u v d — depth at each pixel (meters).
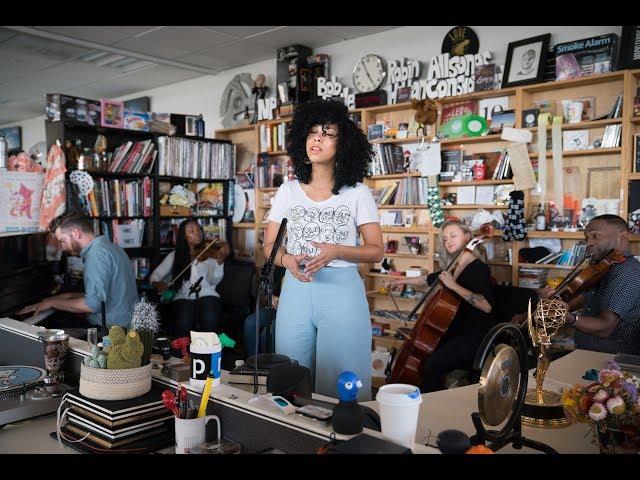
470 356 3.42
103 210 5.05
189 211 5.81
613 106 3.90
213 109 6.95
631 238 3.74
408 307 4.92
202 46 5.77
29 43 5.95
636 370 2.03
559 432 1.56
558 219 4.11
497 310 3.86
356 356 1.96
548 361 1.67
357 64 5.27
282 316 2.02
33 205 3.94
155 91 7.77
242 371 1.55
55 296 3.70
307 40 5.48
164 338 1.80
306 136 1.99
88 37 5.57
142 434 1.43
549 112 4.17
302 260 1.98
